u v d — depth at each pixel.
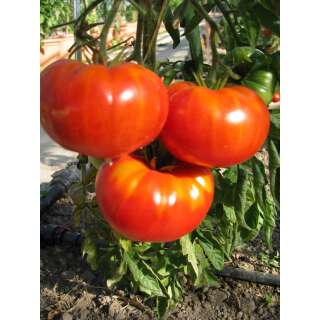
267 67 0.33
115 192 0.29
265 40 0.38
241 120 0.26
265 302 0.56
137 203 0.29
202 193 0.30
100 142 0.24
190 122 0.26
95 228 0.47
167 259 0.47
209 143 0.26
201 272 0.50
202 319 0.54
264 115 0.28
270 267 0.61
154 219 0.29
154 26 0.31
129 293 0.57
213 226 0.52
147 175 0.29
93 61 0.26
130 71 0.24
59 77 0.24
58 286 0.58
